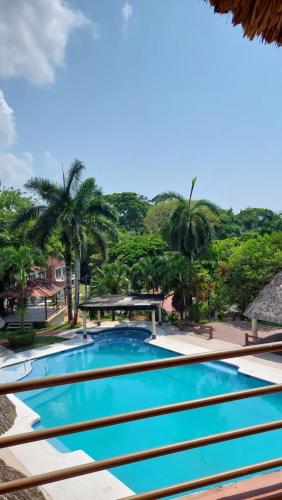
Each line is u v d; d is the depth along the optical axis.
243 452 9.20
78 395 13.65
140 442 10.03
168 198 27.92
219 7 2.54
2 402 11.17
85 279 29.98
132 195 72.31
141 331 22.08
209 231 26.50
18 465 7.91
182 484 1.61
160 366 1.47
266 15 2.43
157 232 38.50
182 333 20.66
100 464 1.50
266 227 45.94
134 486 8.04
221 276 24.25
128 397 13.43
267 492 1.73
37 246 23.88
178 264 22.31
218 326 21.73
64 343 19.50
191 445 1.62
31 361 16.88
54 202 23.33
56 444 9.82
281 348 1.68
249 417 11.22
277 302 16.83
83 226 24.03
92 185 23.48
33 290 22.58
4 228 27.86
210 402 1.62
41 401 13.15
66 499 6.74
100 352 18.91
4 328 23.27
